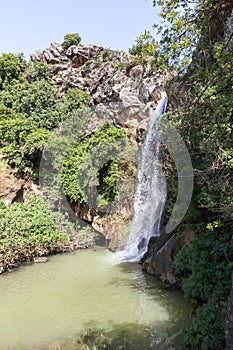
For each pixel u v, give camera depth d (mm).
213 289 3947
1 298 5266
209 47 4211
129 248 8477
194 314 4266
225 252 3934
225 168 3426
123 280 5965
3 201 8883
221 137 3465
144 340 3744
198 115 4074
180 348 3496
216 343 3096
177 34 4277
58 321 4379
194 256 4387
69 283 5918
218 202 3744
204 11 4234
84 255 7961
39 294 5406
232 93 3523
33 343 3781
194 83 4410
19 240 7281
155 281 5805
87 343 3719
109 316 4477
